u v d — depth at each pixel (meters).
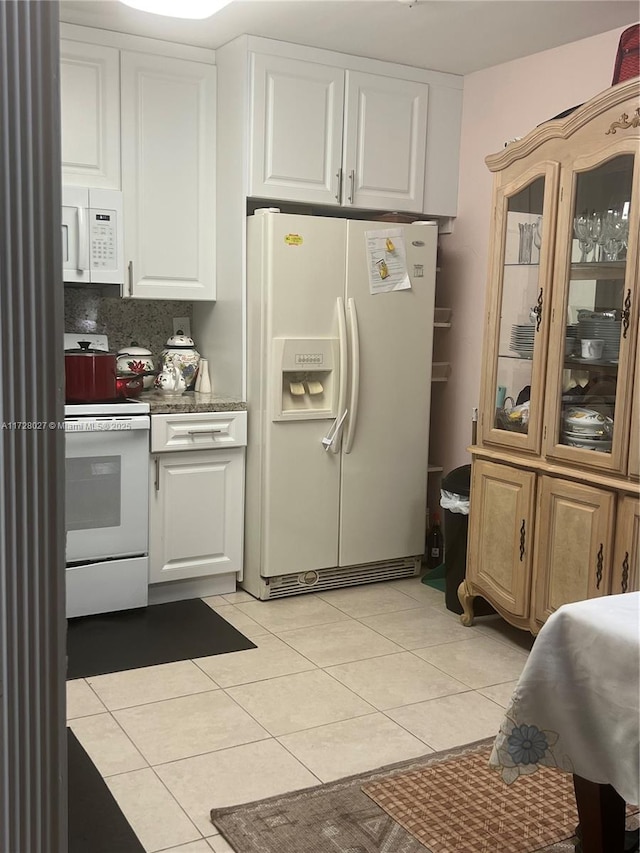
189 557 3.67
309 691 2.87
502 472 3.24
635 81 2.61
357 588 3.97
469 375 4.12
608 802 1.83
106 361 3.42
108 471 3.38
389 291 3.81
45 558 1.06
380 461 3.92
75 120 3.40
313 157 3.66
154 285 3.68
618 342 2.76
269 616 3.56
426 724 2.66
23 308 1.02
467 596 3.47
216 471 3.68
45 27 1.00
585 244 2.87
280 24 3.31
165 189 3.65
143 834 2.07
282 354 3.55
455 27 3.32
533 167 3.06
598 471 2.85
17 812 1.08
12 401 1.02
